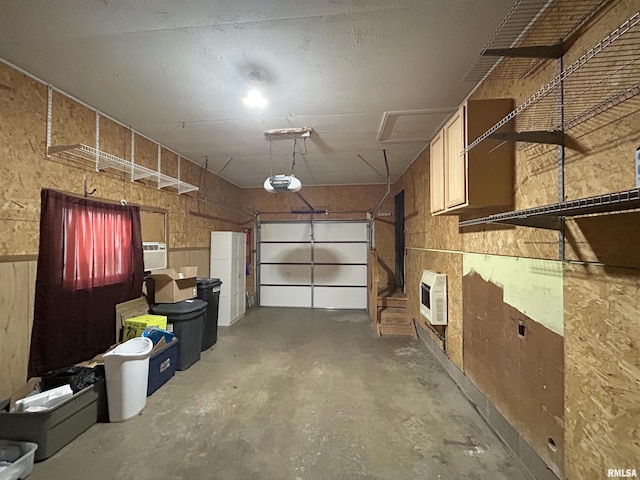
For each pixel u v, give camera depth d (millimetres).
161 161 3898
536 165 1762
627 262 1193
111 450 1949
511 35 1810
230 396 2664
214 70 2191
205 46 1916
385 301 5211
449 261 3205
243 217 6902
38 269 2271
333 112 2912
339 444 2014
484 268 2395
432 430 2174
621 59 1203
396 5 1571
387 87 2439
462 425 2240
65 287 2445
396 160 4699
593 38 1348
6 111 2066
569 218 1492
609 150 1258
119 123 3143
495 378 2193
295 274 6785
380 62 2096
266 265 6875
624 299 1204
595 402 1327
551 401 1606
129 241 3174
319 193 6754
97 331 2740
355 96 2590
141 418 2318
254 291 6891
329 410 2436
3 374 2039
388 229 6512
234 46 1918
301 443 2023
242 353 3770
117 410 2260
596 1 1331
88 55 2000
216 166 5051
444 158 2537
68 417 2008
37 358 2250
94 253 2730
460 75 2273
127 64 2109
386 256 6492
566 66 1505
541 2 1557
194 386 2857
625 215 1202
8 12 1592
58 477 1718
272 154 4352
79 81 2330
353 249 6629
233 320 5324
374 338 4406
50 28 1730
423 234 4184
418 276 4457
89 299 2662
